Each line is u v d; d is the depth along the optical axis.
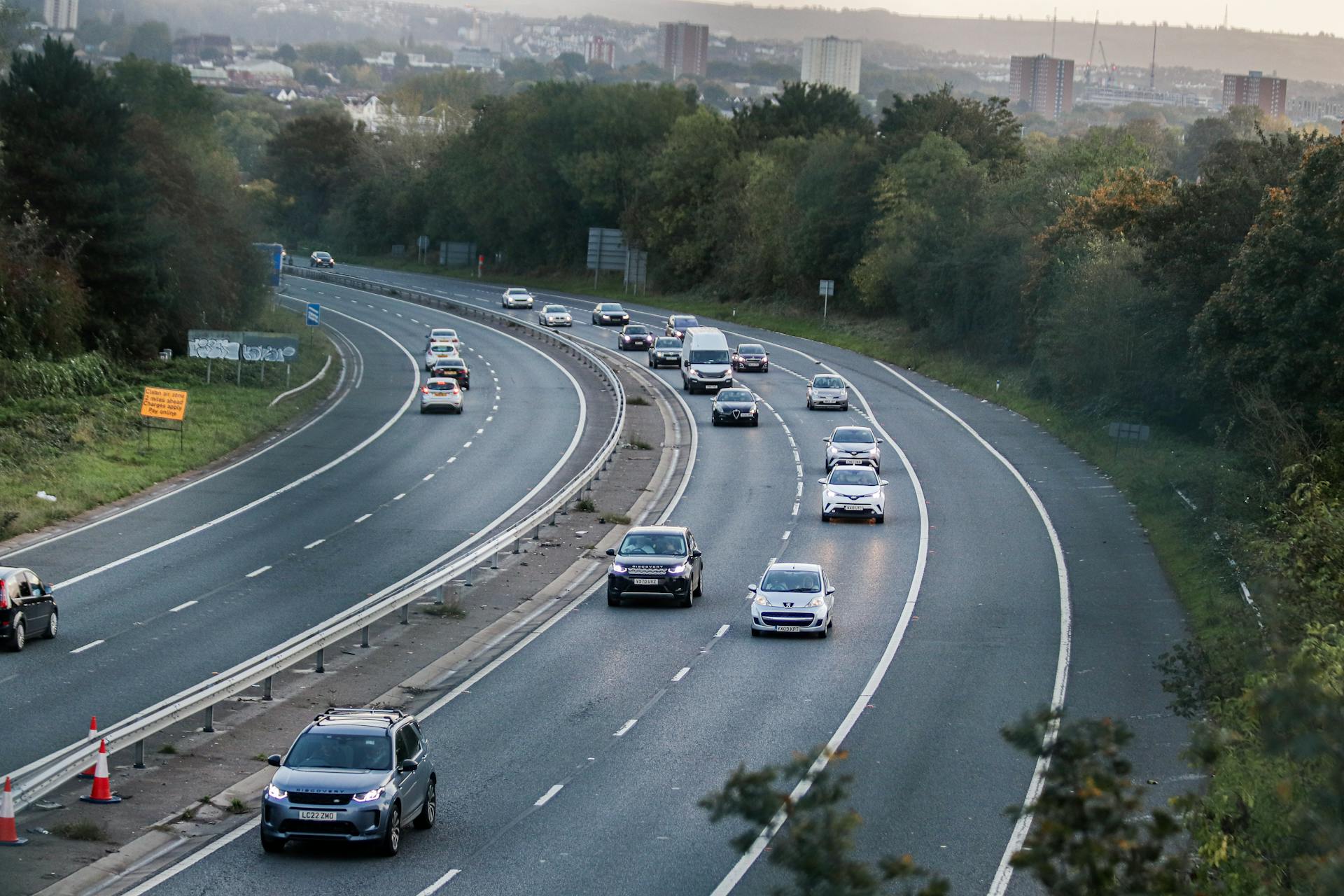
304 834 61.03
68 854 60.31
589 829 65.88
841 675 95.25
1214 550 118.81
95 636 99.06
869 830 65.94
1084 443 189.38
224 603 109.25
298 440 190.62
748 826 66.12
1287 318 145.62
